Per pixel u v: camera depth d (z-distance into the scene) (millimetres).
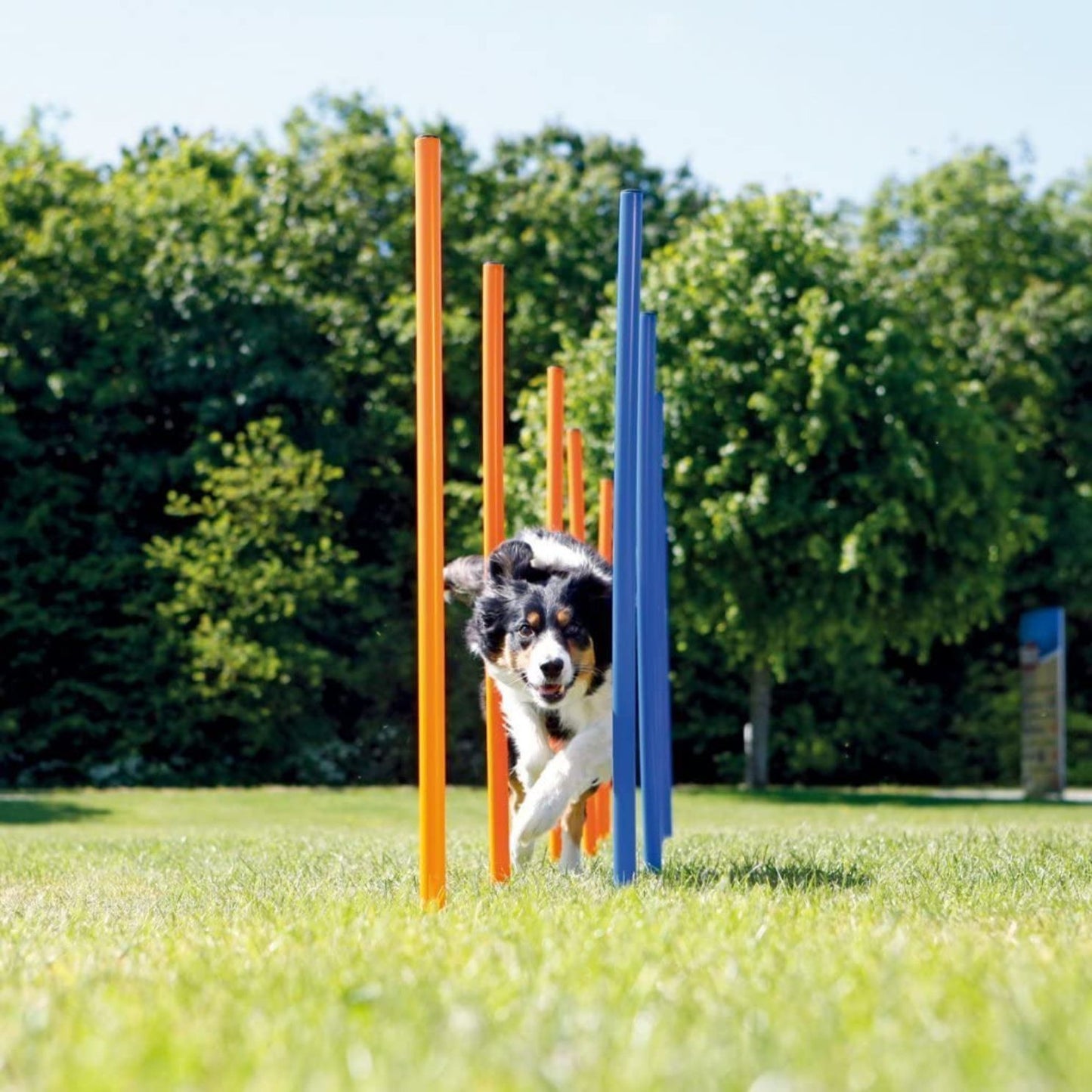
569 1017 2822
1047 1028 2682
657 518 7238
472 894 5090
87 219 20562
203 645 18766
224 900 5254
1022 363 24703
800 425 17859
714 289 18578
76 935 4391
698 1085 2361
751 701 21094
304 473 20000
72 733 19391
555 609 6191
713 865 6355
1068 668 25047
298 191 22625
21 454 19094
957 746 23625
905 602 18938
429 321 4805
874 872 6000
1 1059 2594
